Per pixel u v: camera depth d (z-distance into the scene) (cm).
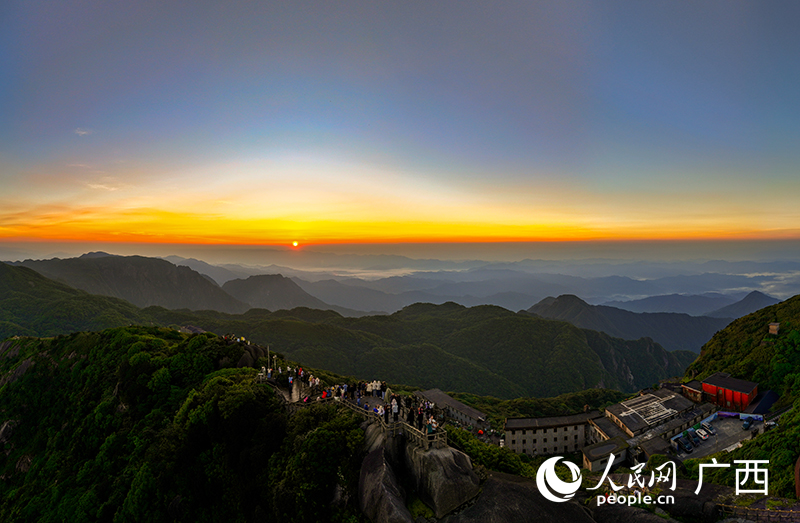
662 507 4012
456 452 3150
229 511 4184
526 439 9625
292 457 3653
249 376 5791
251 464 4028
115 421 6475
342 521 3023
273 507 3497
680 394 9944
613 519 3359
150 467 5066
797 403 5891
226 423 4509
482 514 2789
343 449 3375
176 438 5078
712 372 10731
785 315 10712
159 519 4691
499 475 3189
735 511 3719
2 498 6762
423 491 2956
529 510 2816
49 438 7331
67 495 5712
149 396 6600
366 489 2995
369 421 3581
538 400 16012
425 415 3516
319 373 9200
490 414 13488
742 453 5534
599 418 9631
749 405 8725
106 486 5481
